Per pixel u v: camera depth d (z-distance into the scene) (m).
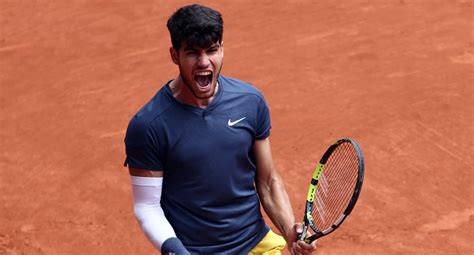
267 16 50.62
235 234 18.25
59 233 30.75
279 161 34.38
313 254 28.23
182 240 18.11
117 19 51.75
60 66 45.78
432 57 43.91
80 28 50.75
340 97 39.69
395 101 38.94
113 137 37.62
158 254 29.31
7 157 36.41
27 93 42.66
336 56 44.41
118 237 30.34
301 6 51.81
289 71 42.97
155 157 17.12
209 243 18.12
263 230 19.00
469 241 28.91
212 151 17.16
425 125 36.62
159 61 45.78
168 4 53.84
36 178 34.66
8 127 39.12
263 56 45.00
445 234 29.31
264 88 41.19
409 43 45.78
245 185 18.02
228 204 17.89
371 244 28.88
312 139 35.94
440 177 32.75
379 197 31.53
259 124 17.91
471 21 48.78
